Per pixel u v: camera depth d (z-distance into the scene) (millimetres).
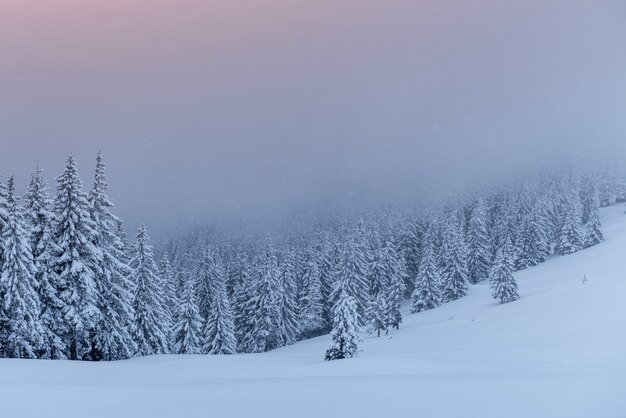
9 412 8781
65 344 29172
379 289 78938
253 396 9828
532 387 8516
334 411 7590
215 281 59875
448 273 74875
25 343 26938
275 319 62156
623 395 7176
